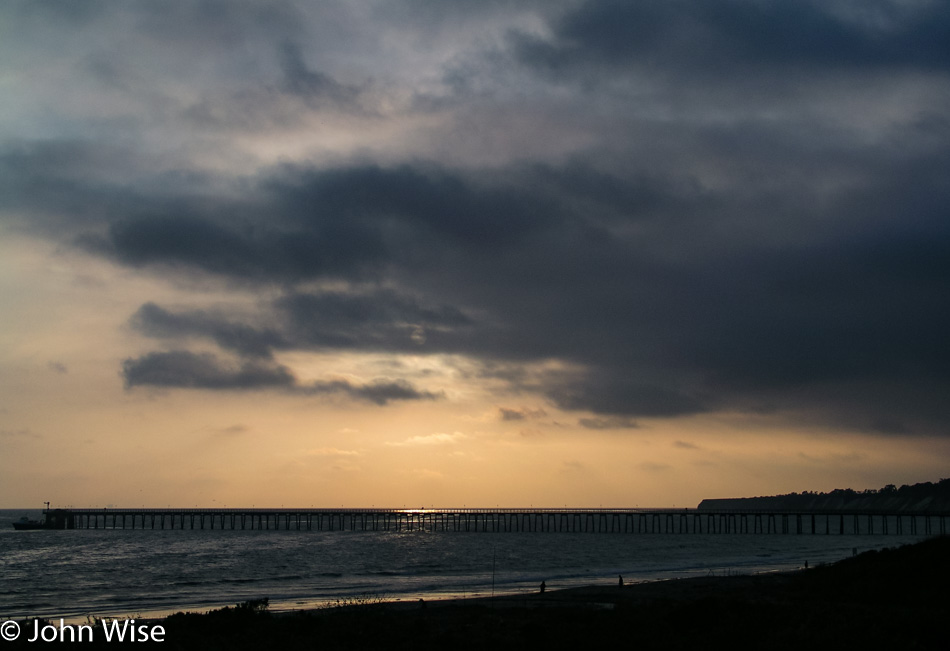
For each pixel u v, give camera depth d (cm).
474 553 12325
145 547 14062
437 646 3300
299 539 16812
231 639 3431
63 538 16900
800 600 4684
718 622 3559
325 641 3366
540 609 4594
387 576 8375
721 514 16875
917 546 5684
